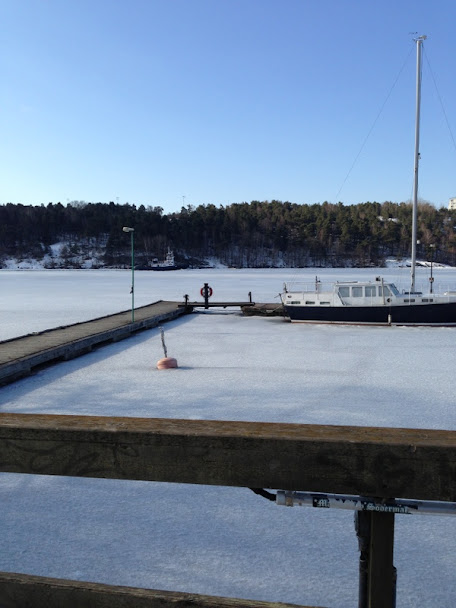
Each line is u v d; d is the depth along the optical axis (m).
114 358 13.79
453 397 9.52
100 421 1.88
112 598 1.85
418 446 1.60
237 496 5.44
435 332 19.11
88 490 5.54
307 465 1.67
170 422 1.87
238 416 8.28
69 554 4.27
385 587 1.69
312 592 3.74
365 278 61.09
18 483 5.71
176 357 13.98
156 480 1.77
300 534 4.66
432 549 4.44
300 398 9.46
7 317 23.61
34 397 9.59
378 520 1.68
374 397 9.53
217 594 3.70
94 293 39.69
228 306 26.08
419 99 22.73
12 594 1.92
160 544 4.45
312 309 21.53
